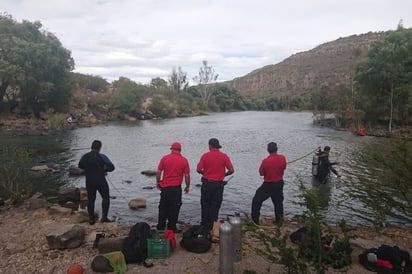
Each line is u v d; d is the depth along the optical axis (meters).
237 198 11.04
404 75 34.66
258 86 195.38
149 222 8.55
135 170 15.64
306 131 36.09
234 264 5.51
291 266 4.25
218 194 7.23
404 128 34.38
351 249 5.68
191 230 6.45
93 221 8.05
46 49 41.88
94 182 8.05
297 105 112.44
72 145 23.92
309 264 4.54
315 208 4.67
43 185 12.48
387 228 7.76
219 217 9.10
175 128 40.41
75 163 16.94
